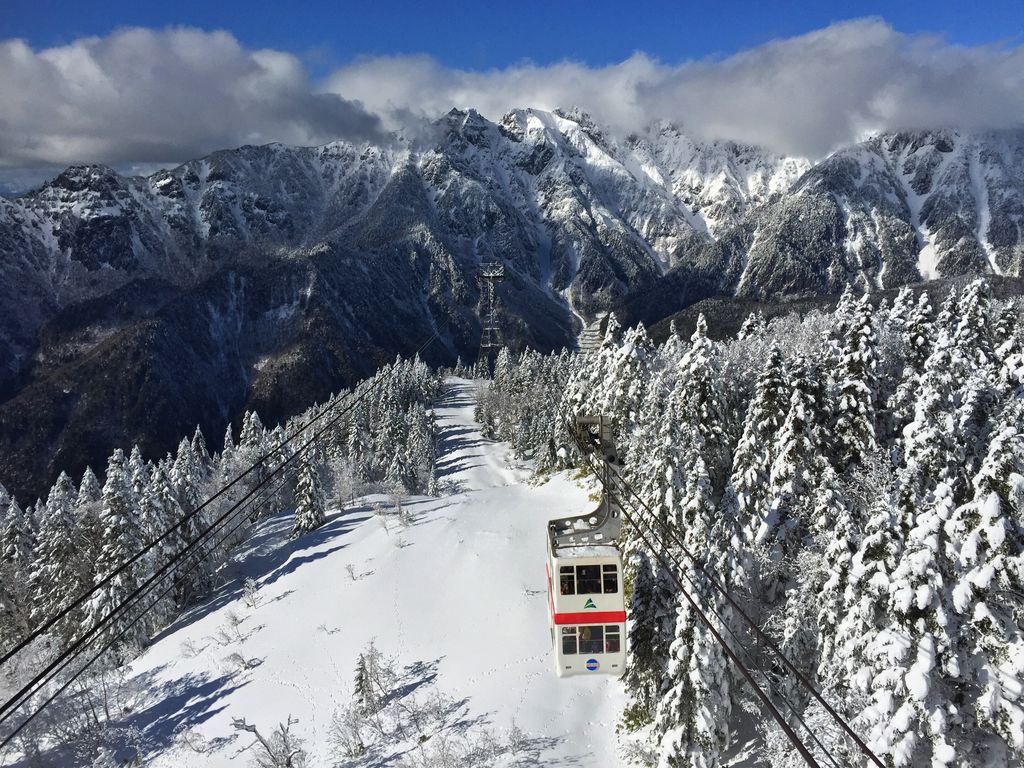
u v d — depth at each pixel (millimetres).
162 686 59656
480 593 60875
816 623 36594
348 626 60500
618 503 26766
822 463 43312
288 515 107125
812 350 68688
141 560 70812
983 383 37719
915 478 31281
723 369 60312
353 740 45969
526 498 85688
